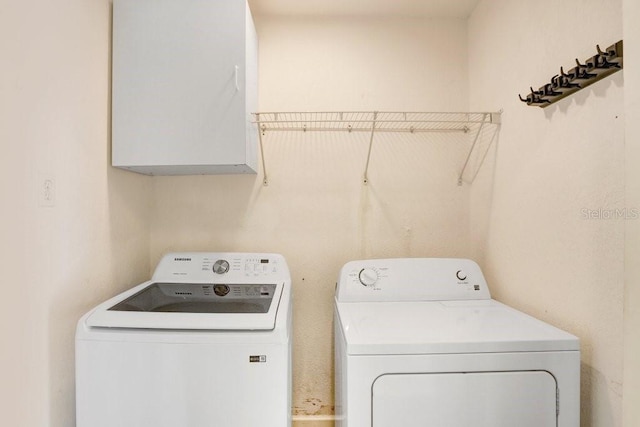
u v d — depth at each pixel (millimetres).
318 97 1937
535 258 1375
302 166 1934
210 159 1460
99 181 1393
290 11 1905
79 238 1261
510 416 1072
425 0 1821
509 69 1548
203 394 1104
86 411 1101
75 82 1229
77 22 1239
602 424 1051
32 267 1028
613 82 999
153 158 1455
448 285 1662
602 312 1049
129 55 1457
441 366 1073
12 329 956
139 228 1775
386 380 1069
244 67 1467
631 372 756
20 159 981
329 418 1904
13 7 953
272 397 1110
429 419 1070
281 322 1145
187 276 1701
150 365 1104
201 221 1923
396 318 1338
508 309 1468
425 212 1956
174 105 1457
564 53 1199
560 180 1227
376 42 1950
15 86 961
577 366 1072
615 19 991
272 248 1932
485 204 1788
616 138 992
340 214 1940
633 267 750
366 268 1688
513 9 1513
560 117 1226
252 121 1655
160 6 1462
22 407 991
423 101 1952
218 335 1108
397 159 1950
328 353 1939
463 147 1959
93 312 1176
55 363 1129
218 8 1467
